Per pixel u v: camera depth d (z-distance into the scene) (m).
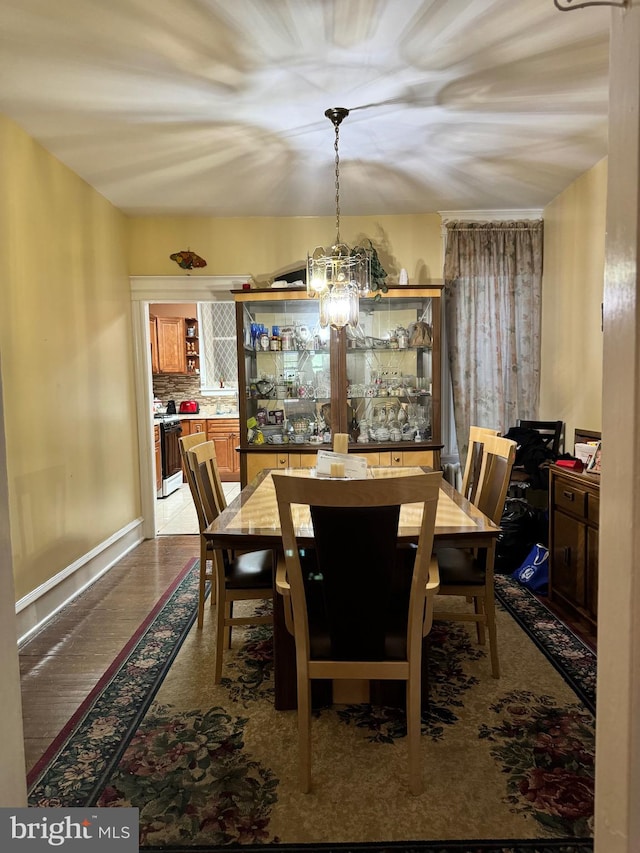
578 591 2.62
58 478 2.98
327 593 1.54
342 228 4.27
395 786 1.60
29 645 2.53
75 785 1.61
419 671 1.56
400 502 1.44
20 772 0.79
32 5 1.78
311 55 2.11
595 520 2.44
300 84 2.32
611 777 0.79
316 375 4.23
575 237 3.58
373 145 2.96
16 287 2.61
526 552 3.38
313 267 2.78
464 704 2.00
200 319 7.36
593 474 2.58
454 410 4.25
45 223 2.91
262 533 1.78
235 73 2.22
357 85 2.33
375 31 1.96
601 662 0.82
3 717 0.75
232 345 7.41
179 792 1.58
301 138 2.86
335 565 1.51
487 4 1.82
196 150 2.98
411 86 2.35
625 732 0.76
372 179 3.48
